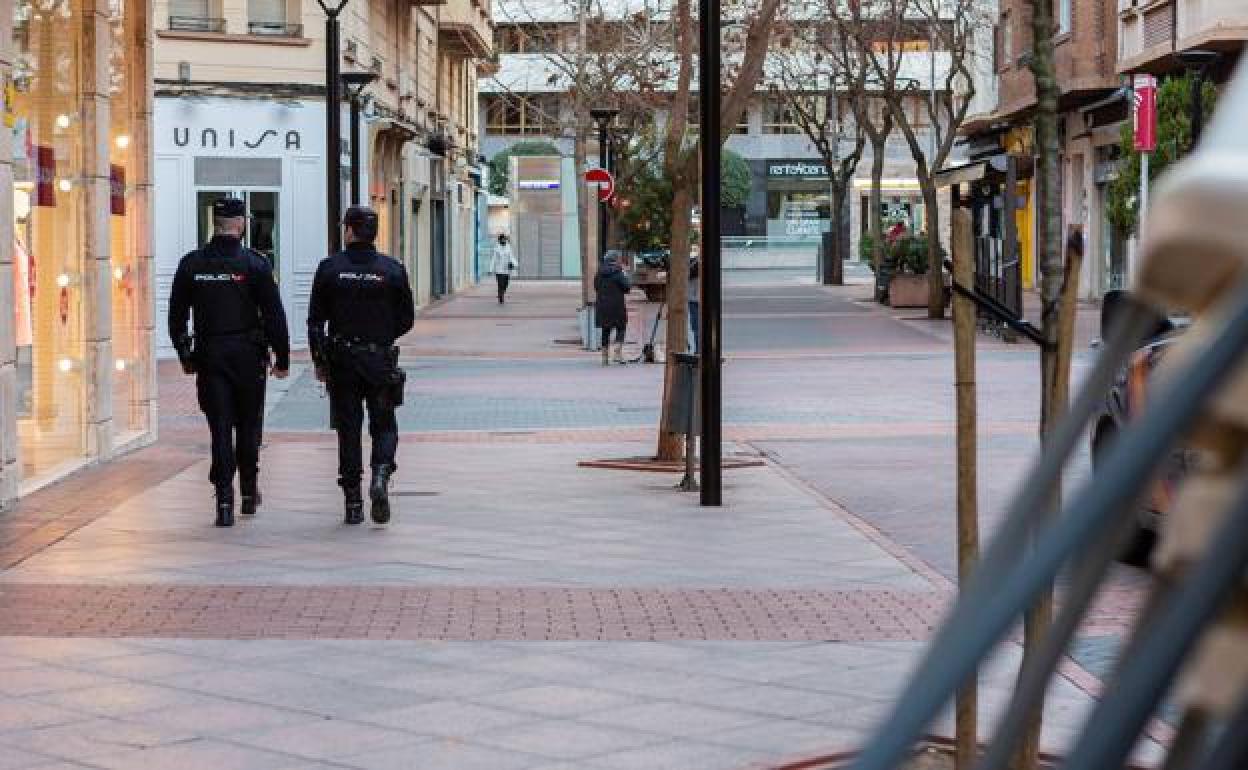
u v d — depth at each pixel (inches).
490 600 569.3
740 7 2810.0
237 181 2145.7
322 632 516.1
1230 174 62.4
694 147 948.6
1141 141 1828.2
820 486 900.6
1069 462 79.0
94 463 971.3
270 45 2166.6
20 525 740.0
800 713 421.1
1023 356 1907.0
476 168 4416.8
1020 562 63.3
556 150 5157.5
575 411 1347.2
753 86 962.7
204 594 577.9
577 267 5167.3
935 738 384.2
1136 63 2458.2
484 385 1600.6
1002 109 3270.2
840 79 4311.0
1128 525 65.7
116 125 1044.5
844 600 570.3
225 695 440.1
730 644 499.2
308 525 743.1
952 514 796.6
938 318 2662.4
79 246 960.3
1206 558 58.9
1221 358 58.8
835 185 4151.1
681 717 417.7
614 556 661.9
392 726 410.6
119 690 444.8
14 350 802.8
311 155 2187.5
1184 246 63.6
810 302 3304.6
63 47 922.7
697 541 700.0
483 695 440.1
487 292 3983.8
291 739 398.9
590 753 386.6
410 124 2859.3
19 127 837.8
